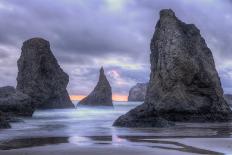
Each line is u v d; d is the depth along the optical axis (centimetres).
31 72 9769
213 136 3731
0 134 4094
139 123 4991
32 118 7312
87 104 12594
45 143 3228
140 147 2916
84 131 4416
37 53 9856
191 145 3041
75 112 9831
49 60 10056
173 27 6088
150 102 5853
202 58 6178
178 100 5791
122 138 3612
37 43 9938
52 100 10162
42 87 9769
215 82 6131
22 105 7688
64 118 7431
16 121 5925
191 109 5806
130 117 5212
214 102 6022
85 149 2805
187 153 2634
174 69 5838
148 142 3269
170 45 5938
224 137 3619
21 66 9975
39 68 9781
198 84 6038
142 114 5359
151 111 5469
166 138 3572
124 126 5034
